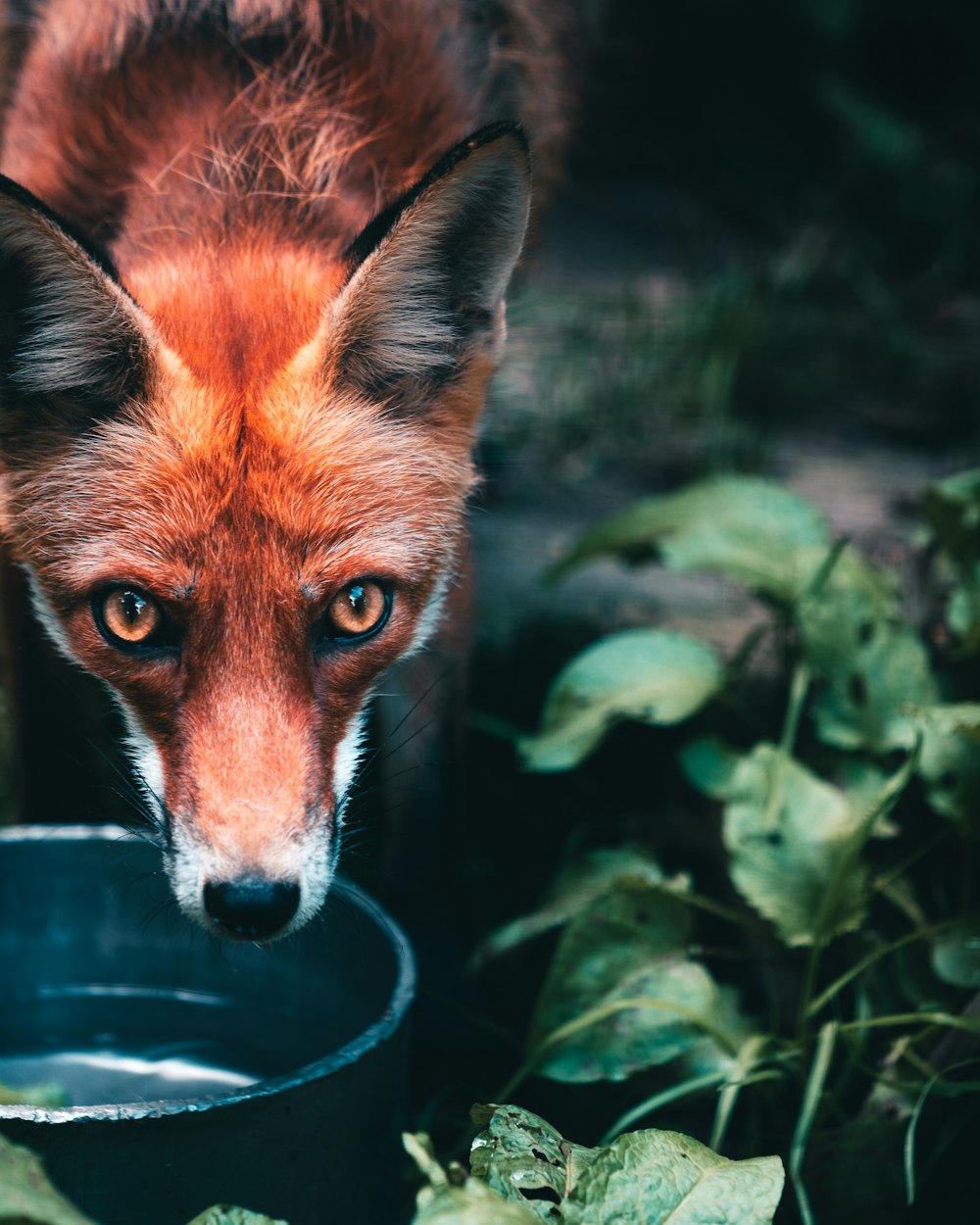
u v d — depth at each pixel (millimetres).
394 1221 869
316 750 854
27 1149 767
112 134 956
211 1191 802
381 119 970
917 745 927
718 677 1006
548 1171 786
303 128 948
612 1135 860
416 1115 930
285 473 859
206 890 829
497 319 909
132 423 862
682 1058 902
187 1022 930
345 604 873
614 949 908
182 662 855
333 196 940
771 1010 921
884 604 1018
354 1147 830
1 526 882
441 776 1024
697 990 900
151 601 856
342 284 871
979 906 960
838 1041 918
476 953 951
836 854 922
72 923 931
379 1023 835
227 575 853
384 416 886
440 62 1001
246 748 841
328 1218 829
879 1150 869
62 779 1010
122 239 929
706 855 1030
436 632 952
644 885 915
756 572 1025
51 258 844
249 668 851
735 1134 913
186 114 954
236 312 889
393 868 1029
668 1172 779
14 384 867
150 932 932
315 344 869
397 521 881
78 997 932
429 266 880
